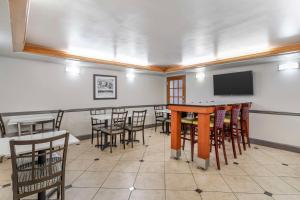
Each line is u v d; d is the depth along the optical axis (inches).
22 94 148.6
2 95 139.4
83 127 187.0
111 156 134.6
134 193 85.6
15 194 56.6
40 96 158.2
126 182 95.9
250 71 169.5
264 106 163.8
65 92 174.1
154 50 145.6
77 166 116.3
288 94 149.2
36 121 135.7
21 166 71.1
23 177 63.0
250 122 173.6
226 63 166.9
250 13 80.7
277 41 120.0
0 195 83.7
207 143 111.0
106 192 86.4
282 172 108.3
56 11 78.0
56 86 167.9
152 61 189.6
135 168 113.5
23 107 149.3
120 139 174.2
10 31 86.0
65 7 74.6
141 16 84.0
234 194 84.7
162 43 126.6
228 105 125.6
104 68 198.5
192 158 125.9
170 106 131.0
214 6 74.6
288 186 92.0
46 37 111.8
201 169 111.9
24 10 65.5
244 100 178.5
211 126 129.1
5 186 91.4
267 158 131.6
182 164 119.8
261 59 148.3
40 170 68.1
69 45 129.2
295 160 127.7
